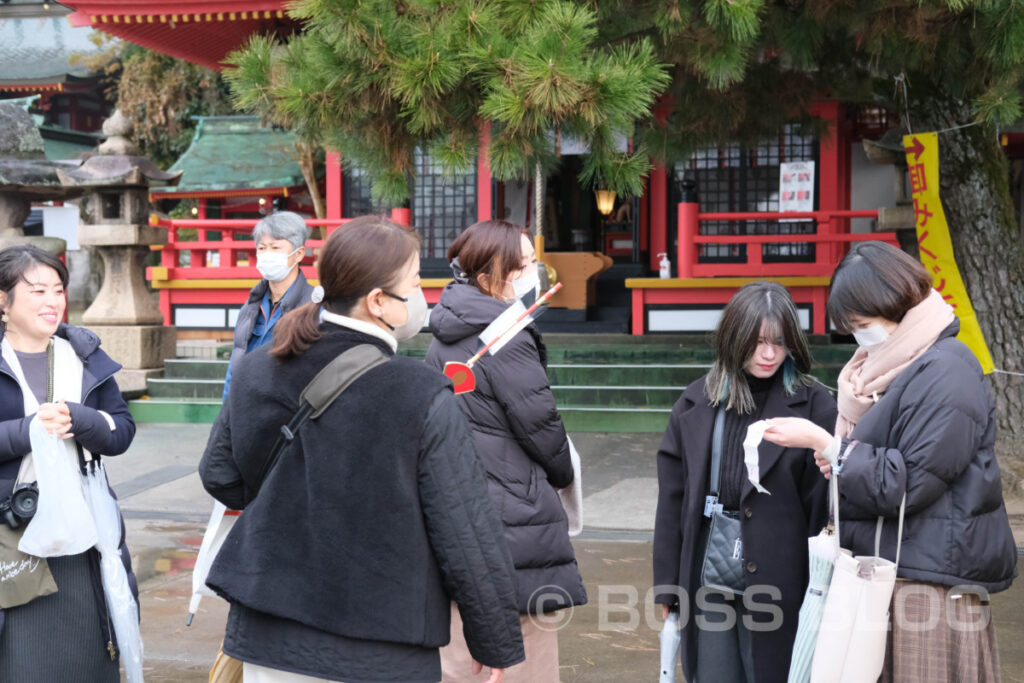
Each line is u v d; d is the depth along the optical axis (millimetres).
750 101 7496
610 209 15062
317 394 1933
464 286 2766
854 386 2420
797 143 13852
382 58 4598
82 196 10711
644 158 4824
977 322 7309
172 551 5695
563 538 2691
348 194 14102
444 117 4957
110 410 2889
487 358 2625
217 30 12898
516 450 2645
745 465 2635
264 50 5348
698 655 2719
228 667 2758
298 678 1917
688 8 4859
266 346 2090
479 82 4660
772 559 2578
